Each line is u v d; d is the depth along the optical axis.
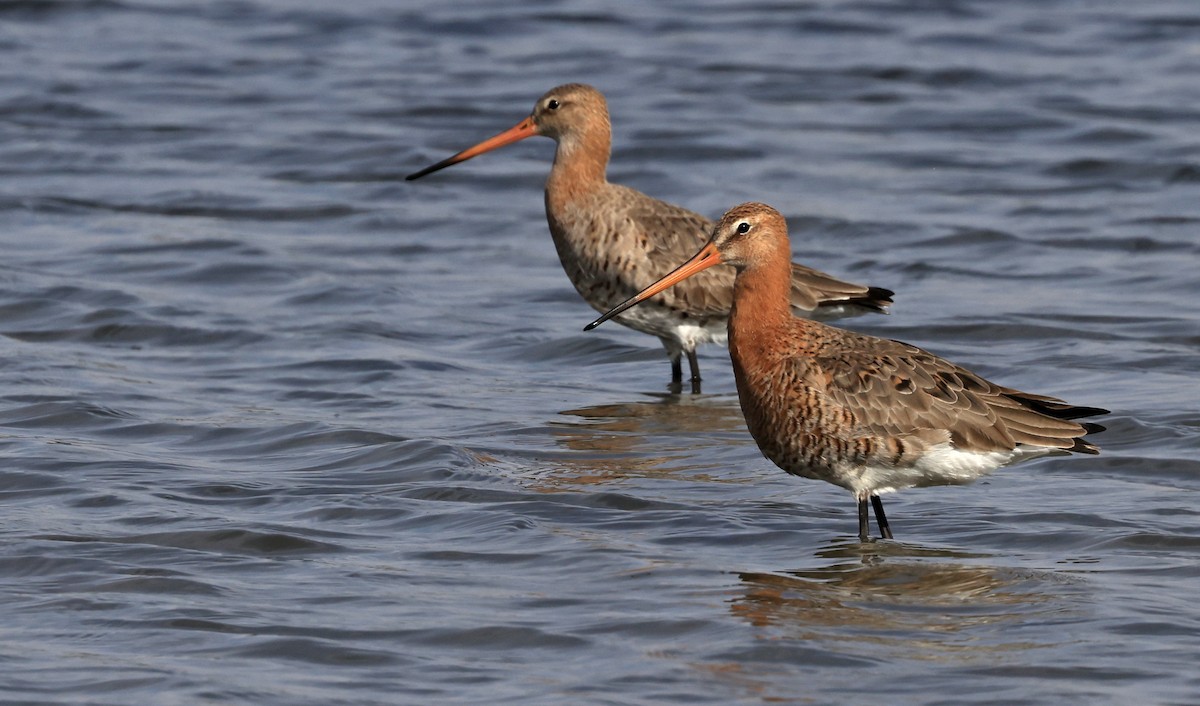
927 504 13.32
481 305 19.84
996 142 27.03
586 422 15.55
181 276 20.53
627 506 13.10
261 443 14.65
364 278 20.67
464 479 13.62
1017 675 9.98
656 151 26.53
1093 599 11.18
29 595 11.18
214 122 27.92
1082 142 26.83
